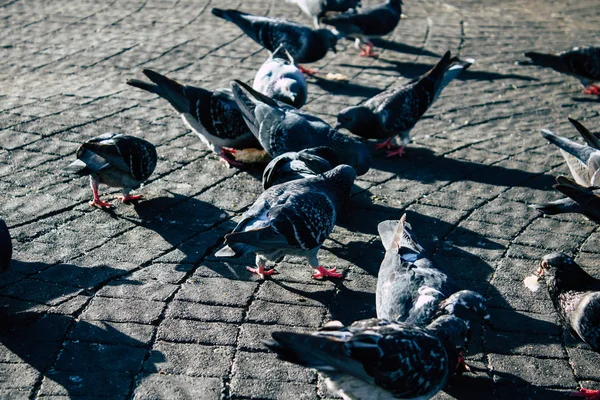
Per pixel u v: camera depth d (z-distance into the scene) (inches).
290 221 72.5
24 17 117.8
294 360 62.7
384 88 103.2
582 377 69.0
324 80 105.0
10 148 88.1
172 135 92.2
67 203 81.7
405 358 63.7
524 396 67.7
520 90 104.3
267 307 72.7
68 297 72.4
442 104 100.3
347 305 73.3
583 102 102.2
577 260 77.7
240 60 108.0
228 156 89.8
